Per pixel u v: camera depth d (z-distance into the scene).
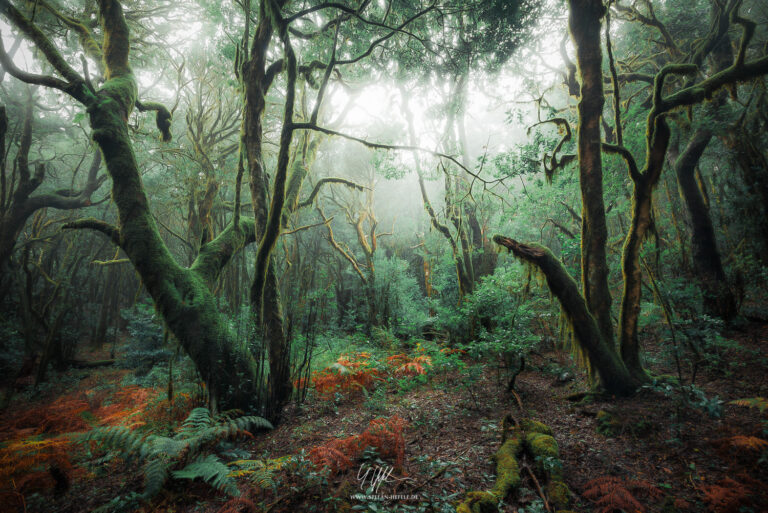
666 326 6.11
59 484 3.60
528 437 3.52
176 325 5.20
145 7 12.16
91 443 4.51
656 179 4.73
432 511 2.66
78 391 9.48
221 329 5.33
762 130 8.62
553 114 6.27
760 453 2.99
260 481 3.05
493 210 10.77
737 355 5.61
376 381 6.55
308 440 4.26
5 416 7.70
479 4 6.93
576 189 9.13
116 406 6.71
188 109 13.28
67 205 14.02
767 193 7.66
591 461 3.26
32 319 12.36
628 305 4.81
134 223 5.54
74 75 5.99
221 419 4.54
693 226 8.35
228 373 5.07
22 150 13.11
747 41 4.52
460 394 5.45
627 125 8.57
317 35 8.36
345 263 19.89
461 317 8.40
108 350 17.45
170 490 3.30
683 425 3.63
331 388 6.02
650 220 4.77
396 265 13.91
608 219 11.78
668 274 8.76
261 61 6.49
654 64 10.34
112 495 3.45
